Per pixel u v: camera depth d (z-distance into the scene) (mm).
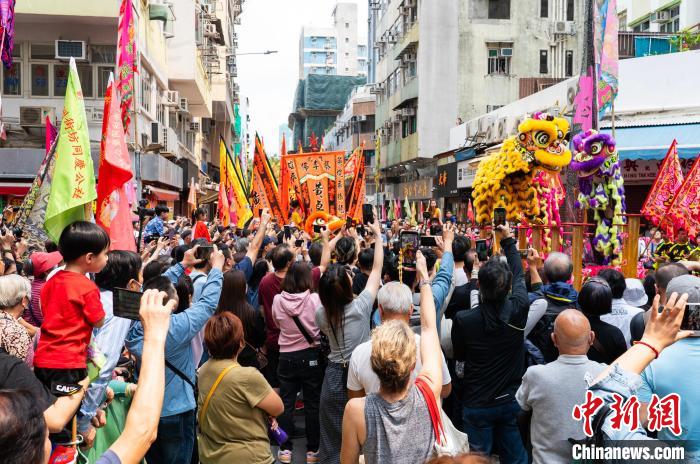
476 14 33750
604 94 11961
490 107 33781
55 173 5438
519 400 3877
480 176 10383
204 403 4250
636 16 29438
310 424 6426
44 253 6094
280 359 6551
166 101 26438
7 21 10125
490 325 4859
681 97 17500
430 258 6156
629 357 2855
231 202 14180
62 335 3500
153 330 2469
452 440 3295
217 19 36750
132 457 2223
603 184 9516
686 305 2850
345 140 66438
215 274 4832
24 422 1849
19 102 19578
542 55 33562
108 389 4316
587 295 4938
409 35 36812
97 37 19656
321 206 12930
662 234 10969
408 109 37750
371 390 4141
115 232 6055
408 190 41469
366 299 5375
